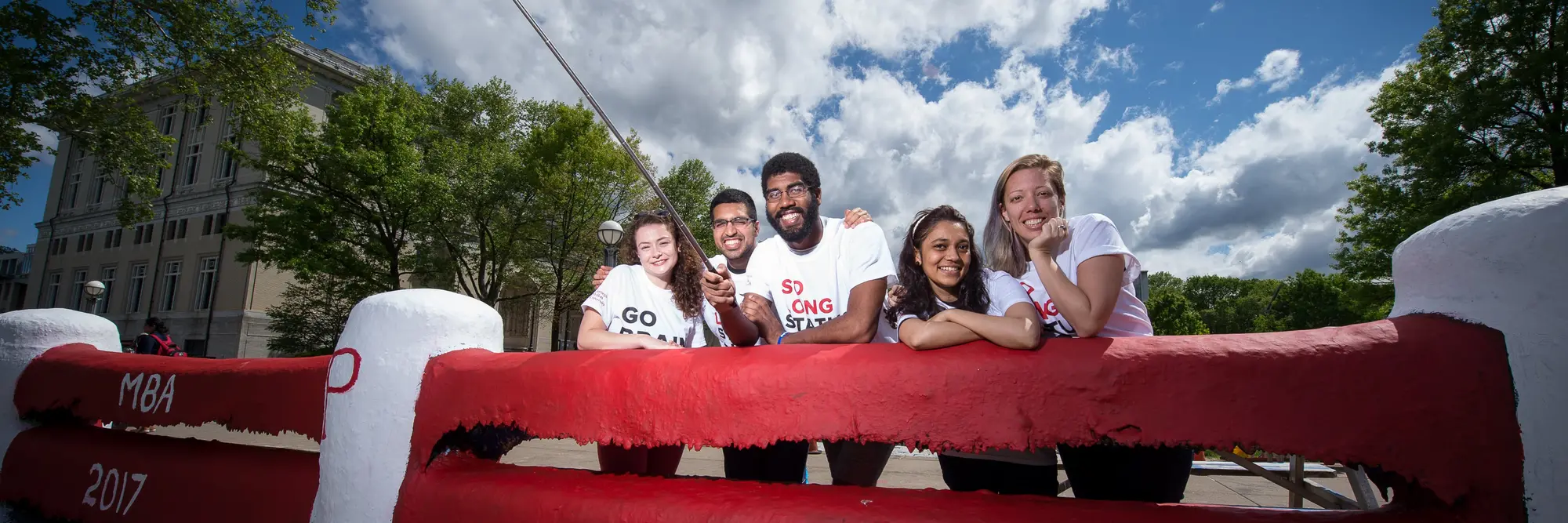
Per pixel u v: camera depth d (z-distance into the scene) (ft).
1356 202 57.88
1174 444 3.97
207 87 39.58
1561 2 46.16
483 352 6.18
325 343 67.51
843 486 4.89
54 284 114.93
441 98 74.95
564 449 21.16
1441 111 50.78
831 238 8.11
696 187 76.54
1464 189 50.47
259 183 61.26
